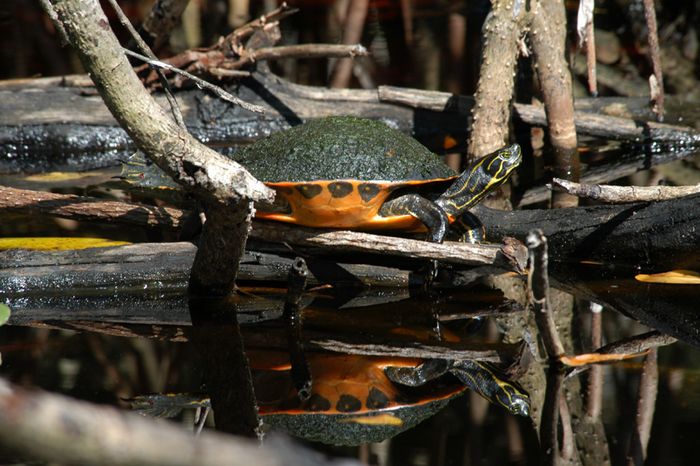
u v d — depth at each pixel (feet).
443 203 22.39
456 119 38.86
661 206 21.52
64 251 21.80
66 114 38.37
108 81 14.62
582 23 30.94
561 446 13.14
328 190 20.61
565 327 19.12
